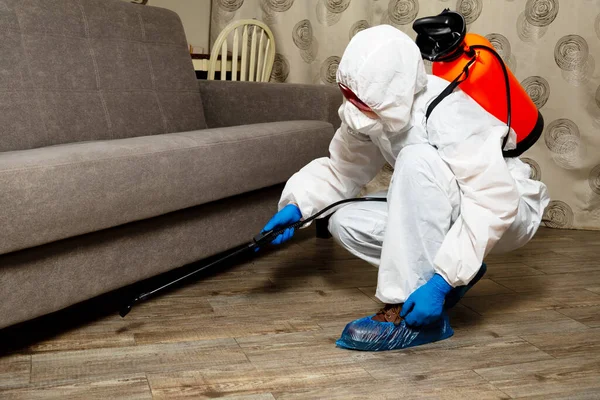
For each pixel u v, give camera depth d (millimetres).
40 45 2086
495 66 1525
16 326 1677
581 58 2852
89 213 1473
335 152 1791
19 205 1313
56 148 1549
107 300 1891
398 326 1580
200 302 1893
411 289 1538
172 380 1401
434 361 1536
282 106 2613
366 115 1495
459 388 1404
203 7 3631
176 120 2562
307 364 1501
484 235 1474
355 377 1443
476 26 2990
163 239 1820
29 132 1992
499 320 1813
